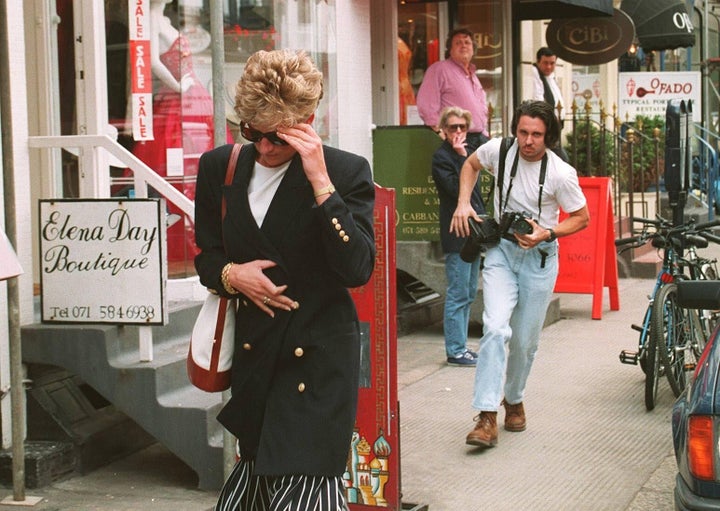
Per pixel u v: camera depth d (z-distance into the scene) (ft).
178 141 26.00
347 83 32.73
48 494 19.61
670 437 22.88
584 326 34.94
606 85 67.67
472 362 29.58
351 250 11.91
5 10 18.83
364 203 12.45
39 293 22.36
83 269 20.29
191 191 26.23
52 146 21.16
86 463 20.68
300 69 11.85
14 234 19.43
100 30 24.38
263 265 12.08
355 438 17.29
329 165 12.42
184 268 25.07
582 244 36.14
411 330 34.53
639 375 28.25
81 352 20.20
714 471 13.83
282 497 11.91
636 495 19.44
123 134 25.53
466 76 34.58
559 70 61.31
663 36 60.54
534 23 55.77
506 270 21.83
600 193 36.22
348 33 32.73
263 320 12.25
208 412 19.63
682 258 25.85
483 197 33.01
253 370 12.28
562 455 21.70
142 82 25.30
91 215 20.20
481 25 42.52
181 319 23.13
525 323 22.06
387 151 33.40
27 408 20.71
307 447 11.96
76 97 24.39
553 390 26.78
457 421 24.22
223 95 17.15
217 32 16.99
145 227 19.94
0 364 20.29
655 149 48.55
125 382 19.99
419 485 19.97
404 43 39.83
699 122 62.69
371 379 17.19
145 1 25.23
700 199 61.31
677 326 25.34
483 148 22.29
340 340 12.31
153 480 20.38
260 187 12.39
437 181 28.86
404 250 33.45
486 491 19.66
